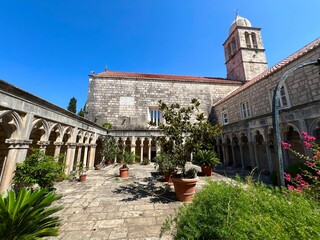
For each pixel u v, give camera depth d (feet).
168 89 61.05
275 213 5.90
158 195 19.13
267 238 4.73
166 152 20.26
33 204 9.24
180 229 7.32
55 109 22.30
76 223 12.57
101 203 16.66
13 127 15.70
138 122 55.72
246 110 40.32
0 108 13.94
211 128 18.38
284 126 25.30
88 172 34.12
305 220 5.15
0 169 20.68
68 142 27.27
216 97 62.18
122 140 49.75
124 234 11.07
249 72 64.44
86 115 54.54
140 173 32.86
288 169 21.61
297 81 26.08
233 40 74.49
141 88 59.67
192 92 61.93
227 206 7.09
